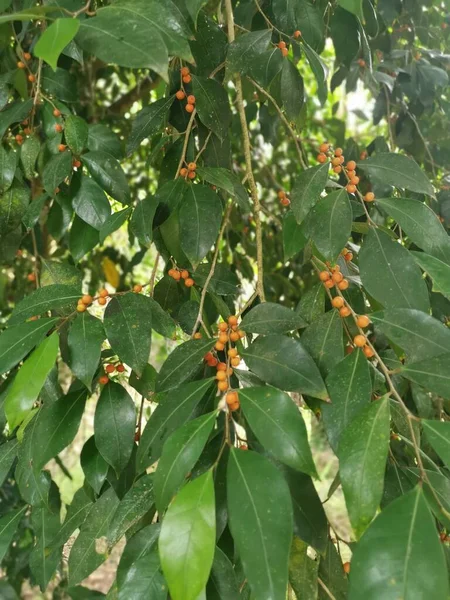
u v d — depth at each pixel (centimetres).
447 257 40
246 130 52
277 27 55
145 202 43
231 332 39
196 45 54
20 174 55
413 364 35
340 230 39
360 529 29
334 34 57
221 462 36
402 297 38
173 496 33
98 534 42
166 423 35
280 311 39
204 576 28
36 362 36
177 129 55
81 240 51
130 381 43
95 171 49
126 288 103
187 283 49
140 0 35
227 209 65
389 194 59
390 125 70
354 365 36
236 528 29
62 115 51
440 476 34
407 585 26
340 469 30
